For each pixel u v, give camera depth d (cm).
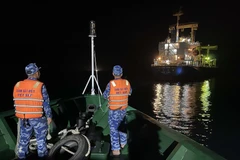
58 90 4078
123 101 354
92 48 695
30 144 392
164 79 5516
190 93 3706
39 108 304
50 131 488
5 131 407
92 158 365
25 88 299
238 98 3203
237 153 1289
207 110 2445
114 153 370
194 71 5384
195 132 1688
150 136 407
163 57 5794
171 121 2000
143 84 4959
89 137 473
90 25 683
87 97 688
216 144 1432
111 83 353
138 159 366
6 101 2762
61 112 570
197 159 269
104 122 542
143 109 2505
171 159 295
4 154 379
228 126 1820
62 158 356
